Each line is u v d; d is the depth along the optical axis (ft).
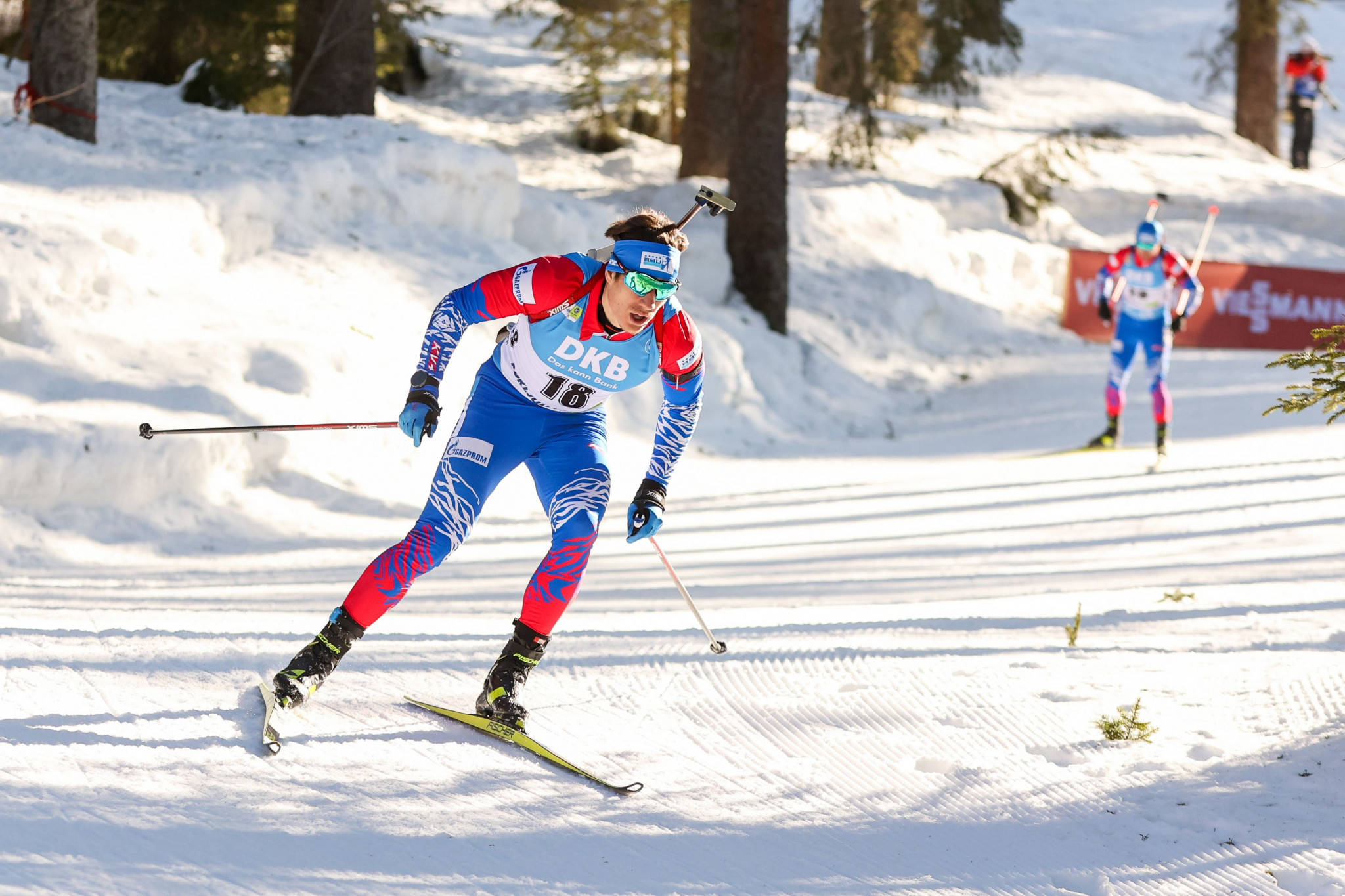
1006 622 43.14
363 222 101.55
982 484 85.20
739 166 127.65
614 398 97.60
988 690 33.24
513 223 116.06
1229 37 223.51
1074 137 196.85
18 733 23.94
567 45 186.60
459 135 176.86
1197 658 36.96
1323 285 148.15
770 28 124.57
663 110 190.19
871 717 30.66
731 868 21.50
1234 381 127.75
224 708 27.09
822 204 152.46
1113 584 51.98
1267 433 101.60
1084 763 28.04
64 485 59.72
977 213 165.89
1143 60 269.44
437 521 27.25
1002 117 213.25
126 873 18.58
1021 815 24.82
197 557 58.95
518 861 20.97
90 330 69.36
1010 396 126.82
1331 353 32.53
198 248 85.20
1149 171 192.65
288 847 20.40
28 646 31.07
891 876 21.67
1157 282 89.92
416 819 22.27
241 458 68.03
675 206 145.69
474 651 35.27
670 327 27.61
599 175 165.89
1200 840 23.54
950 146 189.57
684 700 31.35
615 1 182.29
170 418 65.72
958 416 122.52
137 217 81.46
